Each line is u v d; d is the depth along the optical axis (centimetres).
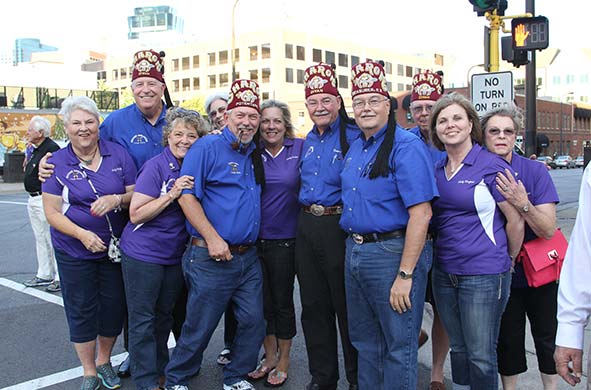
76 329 418
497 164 323
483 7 744
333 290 396
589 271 218
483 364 327
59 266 413
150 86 434
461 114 324
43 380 452
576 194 2027
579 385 401
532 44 773
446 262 334
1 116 3102
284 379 448
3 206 1639
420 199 318
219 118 521
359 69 342
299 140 434
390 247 334
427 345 512
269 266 439
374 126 339
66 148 413
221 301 396
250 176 402
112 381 441
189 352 399
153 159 401
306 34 8200
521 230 329
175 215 401
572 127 7681
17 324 588
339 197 386
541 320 362
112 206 402
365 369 361
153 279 397
